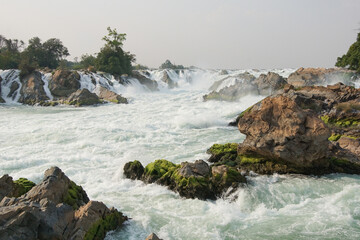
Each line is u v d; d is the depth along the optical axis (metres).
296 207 11.86
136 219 11.00
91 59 94.06
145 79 75.00
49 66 90.94
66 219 8.40
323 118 23.73
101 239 9.31
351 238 9.45
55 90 55.66
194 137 24.42
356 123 22.12
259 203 12.32
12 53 89.06
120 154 19.77
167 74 80.44
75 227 8.59
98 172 16.31
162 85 77.38
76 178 15.41
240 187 13.01
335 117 23.34
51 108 45.62
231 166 15.97
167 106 40.19
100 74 68.38
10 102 53.34
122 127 27.48
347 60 58.53
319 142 14.38
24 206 7.54
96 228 9.20
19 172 16.22
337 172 15.33
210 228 10.38
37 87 54.88
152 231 10.22
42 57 89.31
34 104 50.84
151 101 50.12
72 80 56.94
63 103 49.84
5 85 56.28
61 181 10.35
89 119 32.72
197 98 47.16
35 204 8.09
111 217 10.16
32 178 15.36
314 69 50.19
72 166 17.25
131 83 69.94
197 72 84.12
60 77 57.22
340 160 15.75
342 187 13.28
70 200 10.31
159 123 29.38
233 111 32.84
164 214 11.48
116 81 67.06
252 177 14.70
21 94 54.50
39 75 58.75
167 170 14.73
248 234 9.96
